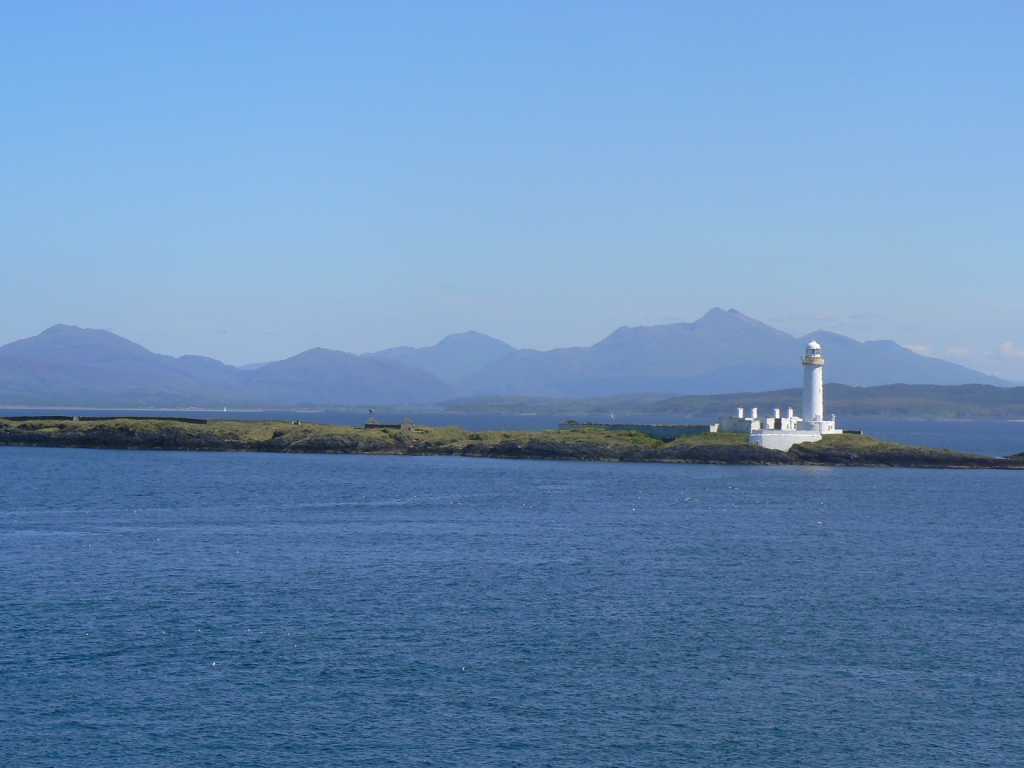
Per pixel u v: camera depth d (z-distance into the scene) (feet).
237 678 169.58
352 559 270.67
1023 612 220.02
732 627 203.92
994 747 147.84
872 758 144.05
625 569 261.85
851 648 190.60
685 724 154.10
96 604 215.51
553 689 166.71
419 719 153.79
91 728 149.28
